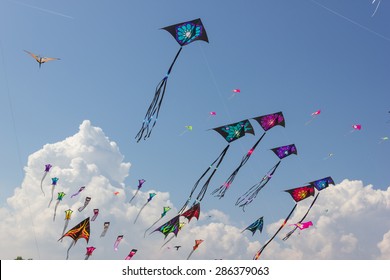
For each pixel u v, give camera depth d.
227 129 15.20
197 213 17.03
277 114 15.79
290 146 17.02
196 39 12.05
